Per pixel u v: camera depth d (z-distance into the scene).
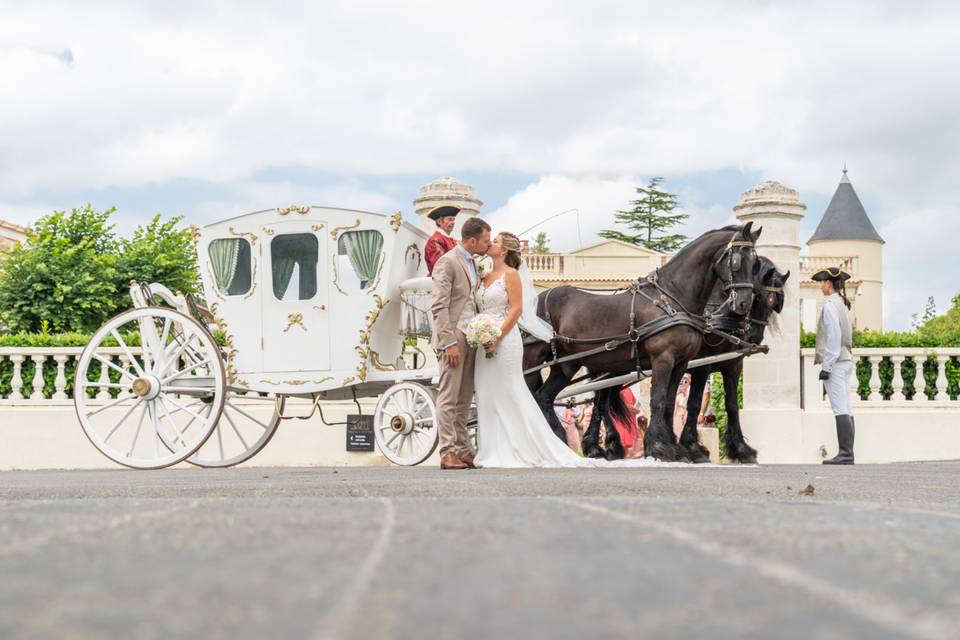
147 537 2.22
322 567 1.73
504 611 1.27
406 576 1.63
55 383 14.91
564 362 10.84
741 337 11.04
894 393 15.68
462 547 2.08
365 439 13.26
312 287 10.48
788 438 15.62
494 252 8.70
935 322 48.97
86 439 14.66
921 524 2.81
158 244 25.03
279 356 10.54
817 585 1.56
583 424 14.85
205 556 1.87
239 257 10.69
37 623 1.15
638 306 10.29
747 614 1.26
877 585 1.59
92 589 1.45
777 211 15.96
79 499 4.44
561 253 39.22
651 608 1.30
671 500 3.80
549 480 5.86
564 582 1.57
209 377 10.56
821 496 4.72
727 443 11.77
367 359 10.35
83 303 22.67
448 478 6.27
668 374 10.06
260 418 14.58
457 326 8.60
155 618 1.18
